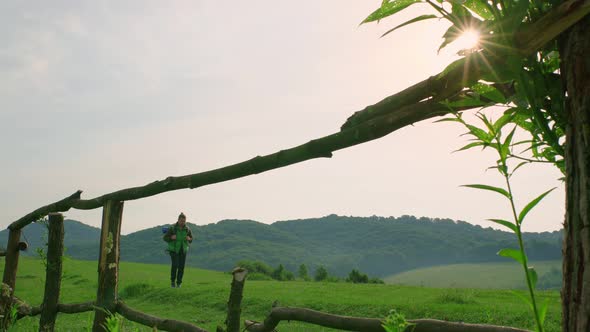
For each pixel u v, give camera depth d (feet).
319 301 34.53
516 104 5.18
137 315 15.64
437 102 6.40
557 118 5.10
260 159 10.46
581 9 4.64
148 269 90.53
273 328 11.46
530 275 4.55
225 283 50.26
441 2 5.37
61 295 46.96
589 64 4.73
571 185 4.80
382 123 7.18
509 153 5.17
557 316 23.95
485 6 5.20
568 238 4.77
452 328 7.70
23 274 64.39
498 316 25.61
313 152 8.81
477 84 5.74
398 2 5.53
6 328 21.31
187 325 13.25
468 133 5.21
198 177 13.01
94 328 17.13
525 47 4.99
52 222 20.70
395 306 30.76
